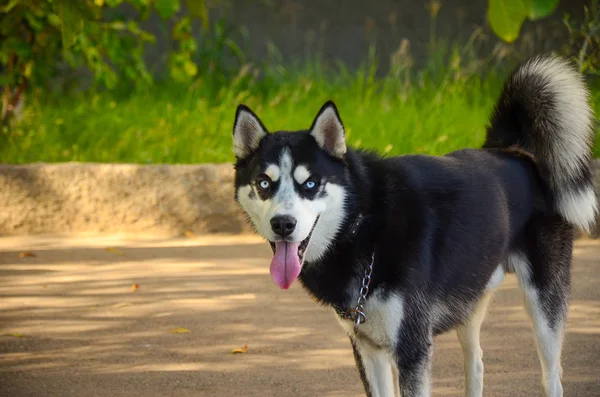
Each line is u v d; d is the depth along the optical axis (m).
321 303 4.68
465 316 4.74
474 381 4.97
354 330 4.51
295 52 14.99
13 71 10.87
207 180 9.16
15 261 8.12
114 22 11.19
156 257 8.26
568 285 5.06
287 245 4.43
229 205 9.16
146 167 9.21
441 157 4.88
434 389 5.19
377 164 4.66
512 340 5.98
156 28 14.63
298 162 4.47
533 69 5.26
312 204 4.41
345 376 5.34
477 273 4.68
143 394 5.06
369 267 4.39
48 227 9.18
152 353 5.78
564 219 5.04
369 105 11.92
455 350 5.89
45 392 5.11
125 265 7.99
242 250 8.50
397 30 14.88
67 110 11.73
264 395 5.03
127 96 12.87
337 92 13.02
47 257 8.26
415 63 14.25
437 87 12.88
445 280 4.55
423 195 4.53
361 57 14.84
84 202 9.16
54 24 9.76
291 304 6.88
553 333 4.92
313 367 5.50
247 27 15.09
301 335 6.13
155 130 10.77
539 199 5.00
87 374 5.40
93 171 9.16
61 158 10.19
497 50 13.48
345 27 15.04
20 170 9.12
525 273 4.93
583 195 5.10
